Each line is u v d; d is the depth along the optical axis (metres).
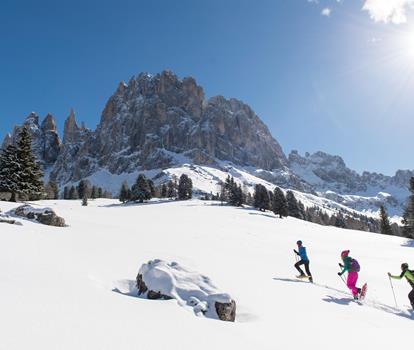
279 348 5.04
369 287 14.33
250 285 9.93
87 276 8.26
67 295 5.91
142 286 7.68
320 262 21.64
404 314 9.70
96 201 115.00
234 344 4.84
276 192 92.44
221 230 43.28
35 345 3.73
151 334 4.66
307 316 7.39
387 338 6.40
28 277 6.79
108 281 8.57
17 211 21.41
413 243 47.06
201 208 88.12
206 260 14.21
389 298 12.71
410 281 11.41
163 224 43.88
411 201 65.12
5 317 4.34
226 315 6.51
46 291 5.91
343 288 13.03
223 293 6.87
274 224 64.12
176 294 7.00
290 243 35.84
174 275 7.50
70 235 16.77
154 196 138.25
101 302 5.86
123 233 22.38
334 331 6.46
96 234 19.20
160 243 19.53
